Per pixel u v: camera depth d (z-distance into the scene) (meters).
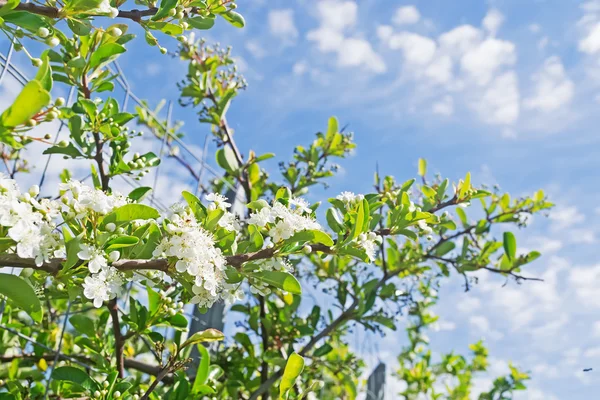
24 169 0.66
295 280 0.51
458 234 0.86
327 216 0.54
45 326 0.72
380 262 0.88
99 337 0.65
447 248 0.86
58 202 0.49
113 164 0.61
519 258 0.81
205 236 0.50
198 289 0.51
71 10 0.49
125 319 0.58
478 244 0.89
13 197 0.46
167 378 0.69
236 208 0.89
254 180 0.85
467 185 0.66
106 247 0.48
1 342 0.66
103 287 0.49
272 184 0.88
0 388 0.61
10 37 0.49
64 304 0.77
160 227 0.50
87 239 0.48
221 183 0.97
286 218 0.52
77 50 0.58
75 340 0.61
